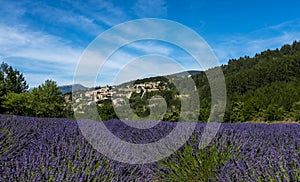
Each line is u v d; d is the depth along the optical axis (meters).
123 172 2.31
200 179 2.71
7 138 3.02
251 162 2.27
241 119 14.69
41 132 3.80
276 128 4.61
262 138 3.51
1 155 2.46
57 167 2.09
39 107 20.27
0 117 5.34
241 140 3.13
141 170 2.50
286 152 2.40
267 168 2.13
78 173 2.02
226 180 2.30
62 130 3.90
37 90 21.09
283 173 1.99
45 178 1.96
